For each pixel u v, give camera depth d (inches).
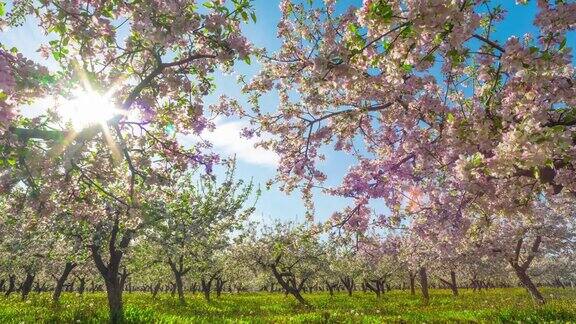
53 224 661.3
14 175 278.8
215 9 280.4
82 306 840.9
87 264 1140.5
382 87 335.6
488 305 1024.2
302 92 419.8
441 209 424.8
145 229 730.8
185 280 2309.3
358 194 420.8
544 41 229.9
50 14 280.8
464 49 224.7
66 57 286.4
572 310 634.2
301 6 363.3
